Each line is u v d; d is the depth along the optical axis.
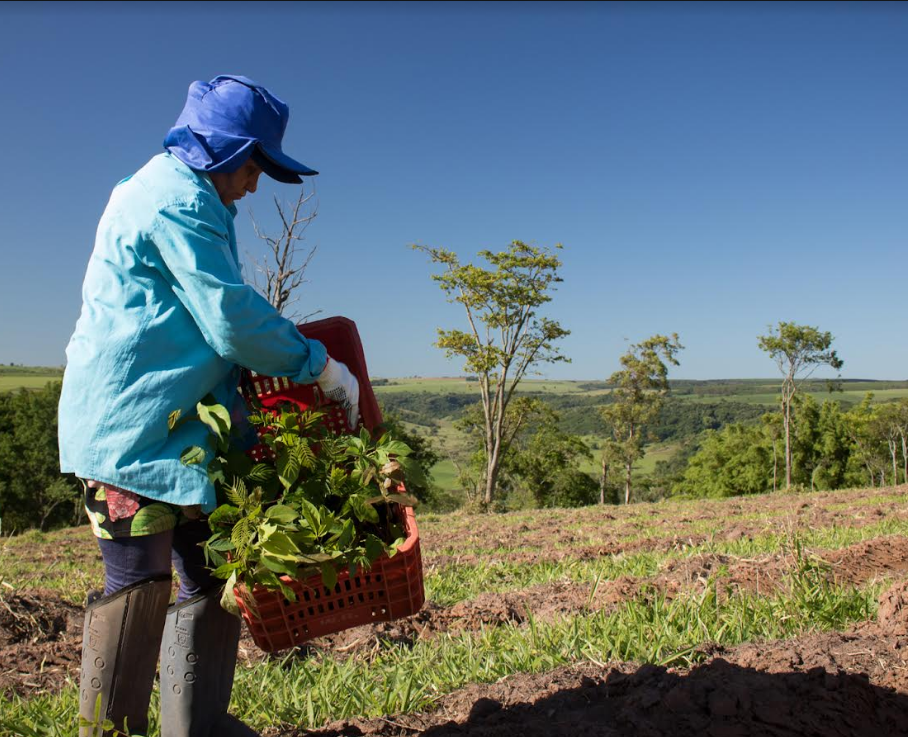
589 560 9.94
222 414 2.22
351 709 3.62
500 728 2.95
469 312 38.78
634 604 4.58
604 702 3.17
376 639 5.19
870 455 62.53
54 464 52.94
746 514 17.28
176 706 2.48
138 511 2.22
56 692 4.58
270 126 2.44
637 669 3.44
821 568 5.54
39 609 6.78
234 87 2.41
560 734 2.84
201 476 2.21
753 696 2.87
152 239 2.20
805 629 4.09
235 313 2.18
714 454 71.88
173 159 2.35
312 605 2.40
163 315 2.23
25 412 53.53
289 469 2.28
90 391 2.21
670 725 2.81
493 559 10.45
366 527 2.57
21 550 15.79
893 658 3.22
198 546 2.48
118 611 2.28
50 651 5.52
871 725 2.77
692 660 3.54
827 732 2.68
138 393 2.19
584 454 58.38
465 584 8.24
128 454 2.19
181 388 2.24
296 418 2.35
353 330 2.64
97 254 2.30
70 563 13.13
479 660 4.04
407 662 4.30
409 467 2.37
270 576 2.19
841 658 3.27
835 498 20.67
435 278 37.81
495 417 41.22
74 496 52.12
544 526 18.48
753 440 68.75
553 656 3.97
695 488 74.75
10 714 3.67
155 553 2.30
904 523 10.36
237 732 2.56
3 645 6.14
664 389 57.19
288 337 2.30
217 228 2.27
